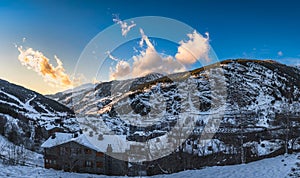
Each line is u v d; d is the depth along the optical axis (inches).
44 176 942.4
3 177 883.4
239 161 1035.9
